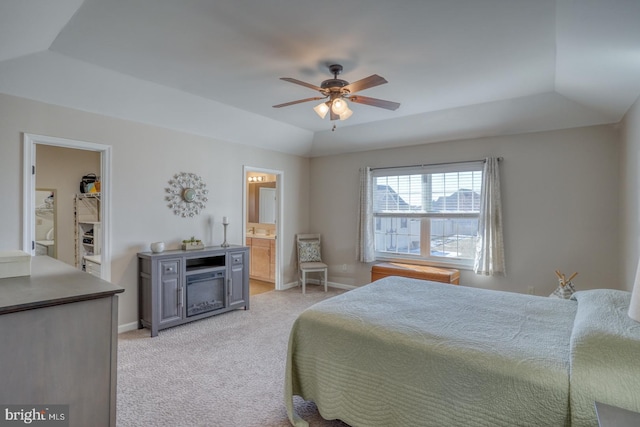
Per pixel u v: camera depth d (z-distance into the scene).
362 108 4.14
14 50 2.46
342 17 2.16
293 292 5.51
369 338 1.91
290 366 2.17
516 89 3.44
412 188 5.13
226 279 4.30
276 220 5.71
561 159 3.96
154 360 3.00
